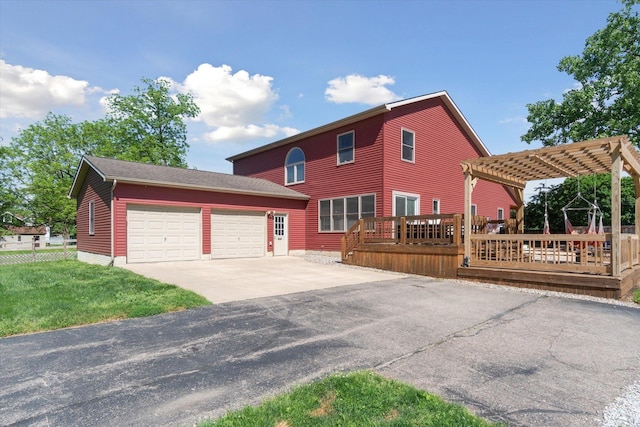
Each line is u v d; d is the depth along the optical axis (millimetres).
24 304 5863
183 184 12656
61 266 11812
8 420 2574
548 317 5582
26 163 30703
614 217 7164
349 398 2797
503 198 21078
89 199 14000
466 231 9328
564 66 18844
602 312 5930
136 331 4711
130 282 8031
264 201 15453
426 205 15461
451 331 4805
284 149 18328
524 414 2664
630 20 16812
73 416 2631
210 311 5785
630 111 16531
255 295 7031
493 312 5879
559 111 18969
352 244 12344
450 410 2631
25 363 3648
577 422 2557
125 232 11664
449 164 16922
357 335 4598
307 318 5414
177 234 12867
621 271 7535
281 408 2637
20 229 42156
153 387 3104
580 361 3764
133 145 28969
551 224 20906
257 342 4301
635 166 8516
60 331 4707
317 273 10266
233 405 2777
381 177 13633
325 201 16000
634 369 3564
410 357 3842
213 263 12531
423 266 10078
